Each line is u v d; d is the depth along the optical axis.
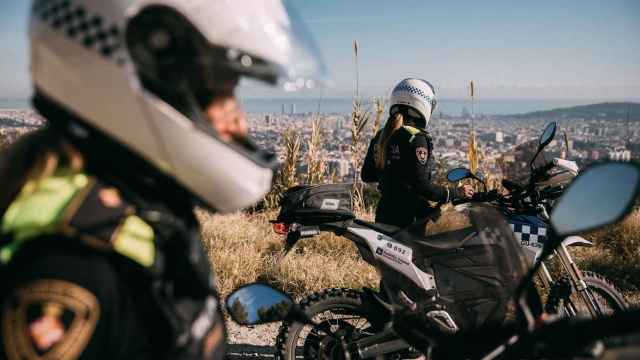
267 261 4.93
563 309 3.05
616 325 1.10
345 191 2.94
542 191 3.00
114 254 0.75
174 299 0.81
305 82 1.02
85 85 0.83
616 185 1.20
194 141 0.87
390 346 2.63
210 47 0.90
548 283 3.05
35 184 0.82
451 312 2.17
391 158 3.47
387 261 2.49
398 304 2.40
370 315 2.79
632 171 1.20
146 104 0.83
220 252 4.90
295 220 2.89
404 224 3.44
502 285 2.00
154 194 0.87
